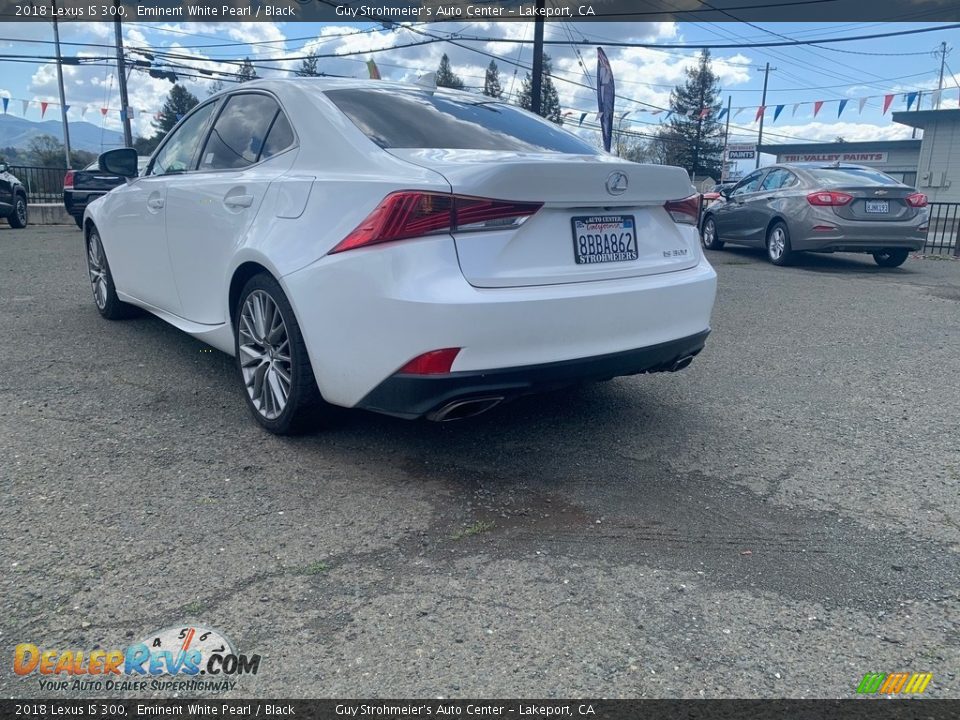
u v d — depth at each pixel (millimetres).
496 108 4035
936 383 4816
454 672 2080
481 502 3033
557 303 2979
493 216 2900
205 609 2314
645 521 2922
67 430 3648
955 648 2221
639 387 4605
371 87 3787
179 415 3891
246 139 3943
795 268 10445
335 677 2055
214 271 3871
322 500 3010
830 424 4031
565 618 2314
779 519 2967
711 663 2137
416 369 2850
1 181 14352
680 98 66312
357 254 2932
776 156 48438
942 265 11305
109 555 2580
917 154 43062
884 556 2709
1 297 6715
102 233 5461
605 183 3143
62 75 30953
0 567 2492
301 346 3305
